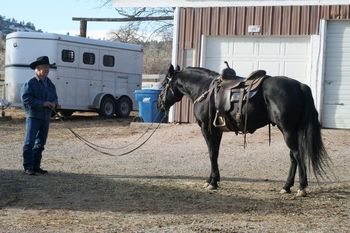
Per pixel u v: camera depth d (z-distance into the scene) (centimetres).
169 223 725
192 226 707
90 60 2319
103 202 849
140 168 1170
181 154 1370
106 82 2389
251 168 1176
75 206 823
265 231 686
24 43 2177
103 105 2356
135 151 1426
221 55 1811
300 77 1717
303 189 895
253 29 1752
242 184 1005
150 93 1902
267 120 902
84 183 991
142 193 916
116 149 1471
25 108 1058
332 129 1661
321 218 761
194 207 823
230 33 1783
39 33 2173
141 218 753
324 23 1667
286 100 862
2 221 729
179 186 976
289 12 1712
